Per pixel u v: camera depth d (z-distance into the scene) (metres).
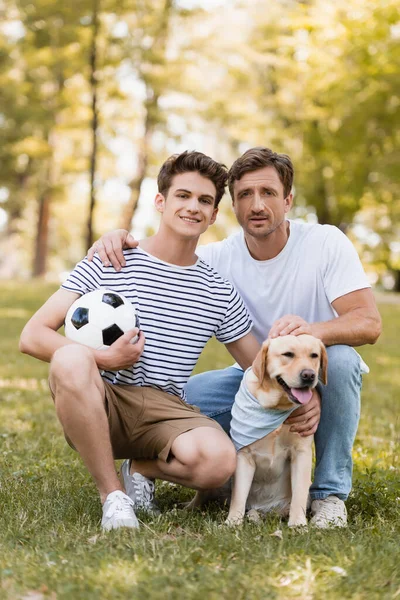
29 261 40.31
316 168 21.94
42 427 5.43
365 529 3.04
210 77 23.12
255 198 3.42
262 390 3.23
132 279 3.34
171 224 3.32
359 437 5.31
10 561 2.50
